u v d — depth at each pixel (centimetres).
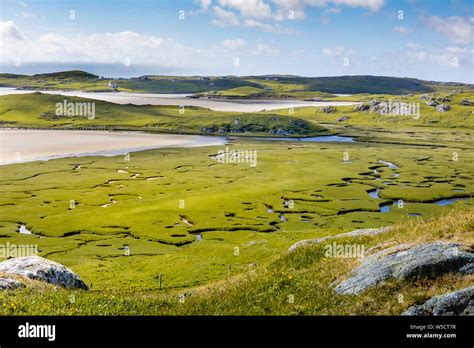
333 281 2552
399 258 2403
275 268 3206
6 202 12738
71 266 7425
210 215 11756
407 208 12762
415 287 2152
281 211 12412
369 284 2284
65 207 12444
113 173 17312
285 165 19588
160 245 9544
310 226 11012
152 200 13425
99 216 11531
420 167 19412
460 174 18075
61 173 16988
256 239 8956
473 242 2327
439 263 2195
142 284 5966
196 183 15900
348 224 11138
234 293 2728
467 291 1986
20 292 2817
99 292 3553
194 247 8656
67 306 2497
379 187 15625
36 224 10794
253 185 15550
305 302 2347
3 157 19975
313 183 16000
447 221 2966
